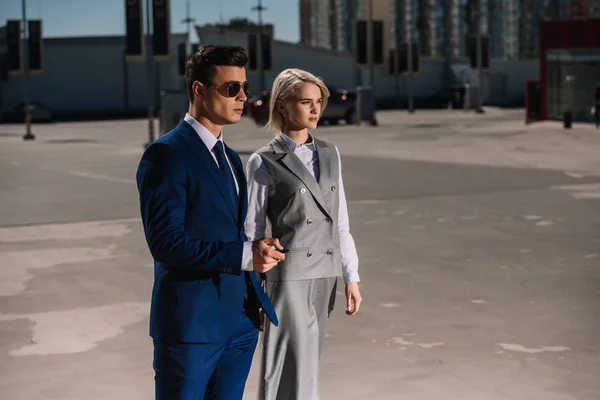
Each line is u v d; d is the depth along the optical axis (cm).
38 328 739
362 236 1205
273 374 419
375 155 2694
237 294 351
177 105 3275
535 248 1098
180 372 345
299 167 416
